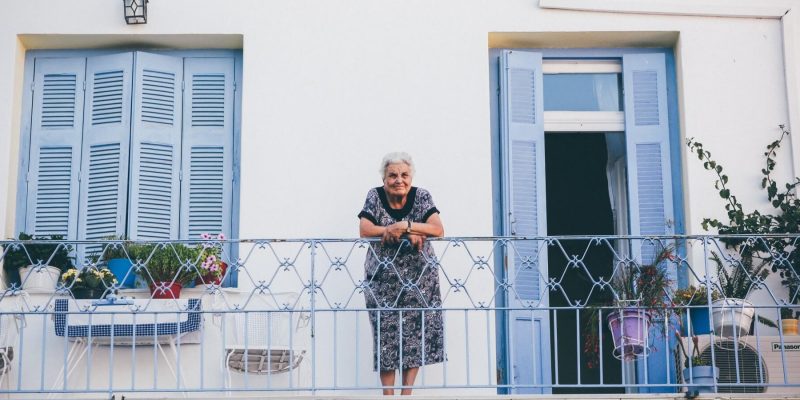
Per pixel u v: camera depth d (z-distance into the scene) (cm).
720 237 887
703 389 886
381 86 1030
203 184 1042
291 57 1037
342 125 1024
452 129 1023
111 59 1055
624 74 1056
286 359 926
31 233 1029
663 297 926
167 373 946
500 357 1000
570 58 1064
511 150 1030
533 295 1009
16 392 838
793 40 1040
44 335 861
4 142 1022
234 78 1062
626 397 838
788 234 883
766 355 907
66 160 1044
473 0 1046
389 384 894
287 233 1004
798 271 978
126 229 1024
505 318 1001
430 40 1040
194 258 974
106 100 1051
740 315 920
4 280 996
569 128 1055
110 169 1038
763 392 897
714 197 1013
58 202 1036
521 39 1055
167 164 1043
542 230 1022
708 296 872
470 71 1034
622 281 901
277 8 1045
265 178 1013
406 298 898
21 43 1052
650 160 1041
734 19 1047
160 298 961
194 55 1066
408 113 1026
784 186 1013
